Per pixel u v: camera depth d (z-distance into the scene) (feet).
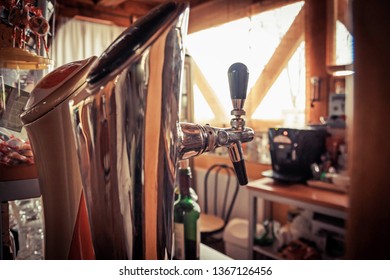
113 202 1.00
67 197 1.43
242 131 1.51
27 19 2.08
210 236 8.23
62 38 9.80
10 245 1.88
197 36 10.79
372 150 0.97
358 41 0.96
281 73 8.65
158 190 1.02
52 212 1.45
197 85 10.90
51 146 1.36
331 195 5.97
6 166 1.61
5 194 1.64
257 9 8.89
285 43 8.44
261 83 8.95
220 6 9.91
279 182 7.05
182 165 2.36
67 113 1.34
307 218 7.00
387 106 0.93
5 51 1.87
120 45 0.94
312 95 7.99
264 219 8.73
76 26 10.09
